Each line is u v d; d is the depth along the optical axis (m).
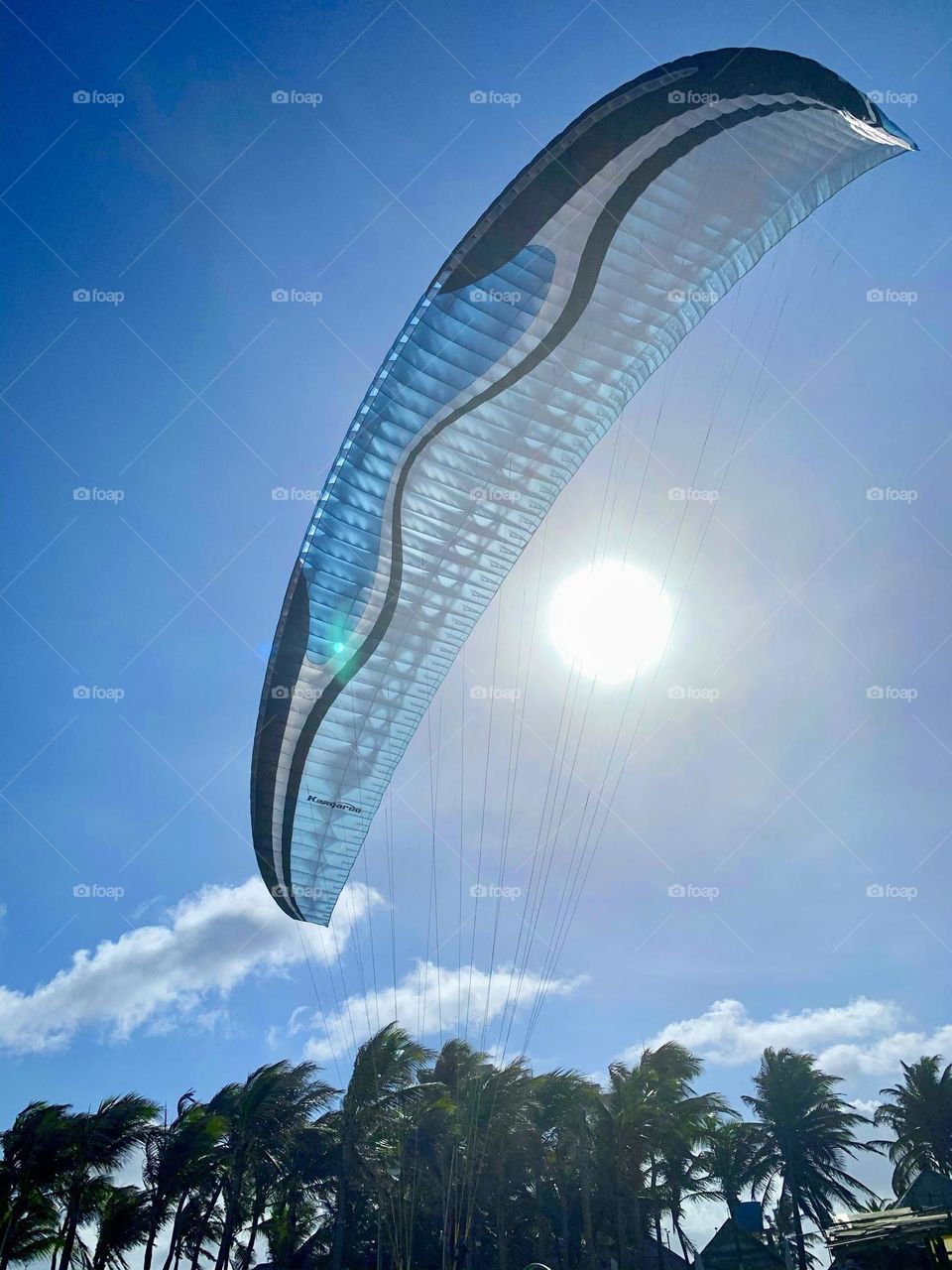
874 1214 31.67
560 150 17.03
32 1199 33.03
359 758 20.70
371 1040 36.03
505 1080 37.22
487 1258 42.09
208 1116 34.81
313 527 18.70
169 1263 36.78
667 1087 40.94
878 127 17.23
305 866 21.41
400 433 18.38
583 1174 38.09
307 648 19.33
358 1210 41.19
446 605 19.98
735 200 18.41
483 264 17.48
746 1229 50.69
